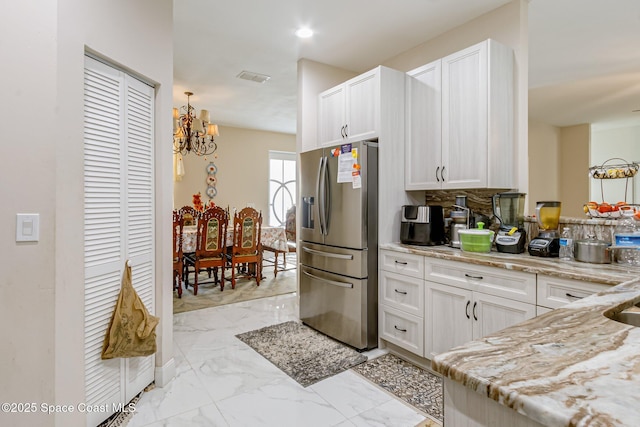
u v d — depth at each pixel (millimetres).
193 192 6828
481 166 2479
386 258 2811
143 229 2154
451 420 698
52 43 1465
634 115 6176
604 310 1015
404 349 2695
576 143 6953
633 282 1391
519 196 2455
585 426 479
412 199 3113
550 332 843
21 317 1428
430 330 2469
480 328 2170
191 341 3006
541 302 1880
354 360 2648
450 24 3008
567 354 713
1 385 1398
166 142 2297
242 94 5004
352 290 2859
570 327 875
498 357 706
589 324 893
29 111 1430
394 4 2711
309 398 2137
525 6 2629
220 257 4609
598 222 2178
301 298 3486
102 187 1823
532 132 6566
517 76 2609
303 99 3762
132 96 2031
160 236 2268
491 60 2441
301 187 3500
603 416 495
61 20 1508
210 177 6992
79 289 1632
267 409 2021
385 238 2889
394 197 2957
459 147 2615
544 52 3652
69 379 1577
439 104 2752
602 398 544
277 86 4660
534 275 1908
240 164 7348
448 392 704
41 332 1464
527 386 586
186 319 3566
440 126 2746
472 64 2531
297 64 3875
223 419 1926
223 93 4961
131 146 2029
